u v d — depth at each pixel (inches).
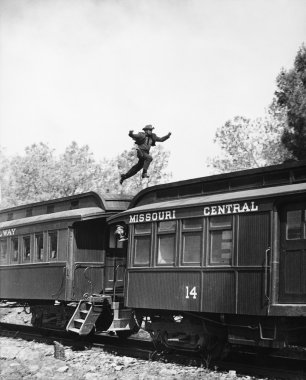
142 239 544.7
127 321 594.9
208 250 479.2
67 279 636.7
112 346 557.3
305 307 404.5
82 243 652.7
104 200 649.0
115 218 577.9
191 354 518.0
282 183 459.5
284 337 431.2
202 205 487.2
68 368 469.1
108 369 467.5
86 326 585.0
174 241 510.9
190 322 505.4
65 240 646.5
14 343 616.7
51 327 684.1
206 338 493.7
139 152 656.4
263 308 429.4
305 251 417.1
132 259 550.0
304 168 446.9
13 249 741.9
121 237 633.6
